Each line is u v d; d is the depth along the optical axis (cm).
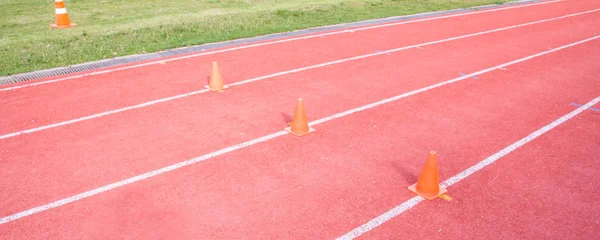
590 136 689
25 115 719
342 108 768
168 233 448
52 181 533
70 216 473
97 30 1252
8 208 483
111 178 541
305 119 662
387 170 572
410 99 818
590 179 564
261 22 1407
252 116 726
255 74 941
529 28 1500
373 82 905
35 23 1327
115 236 443
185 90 841
